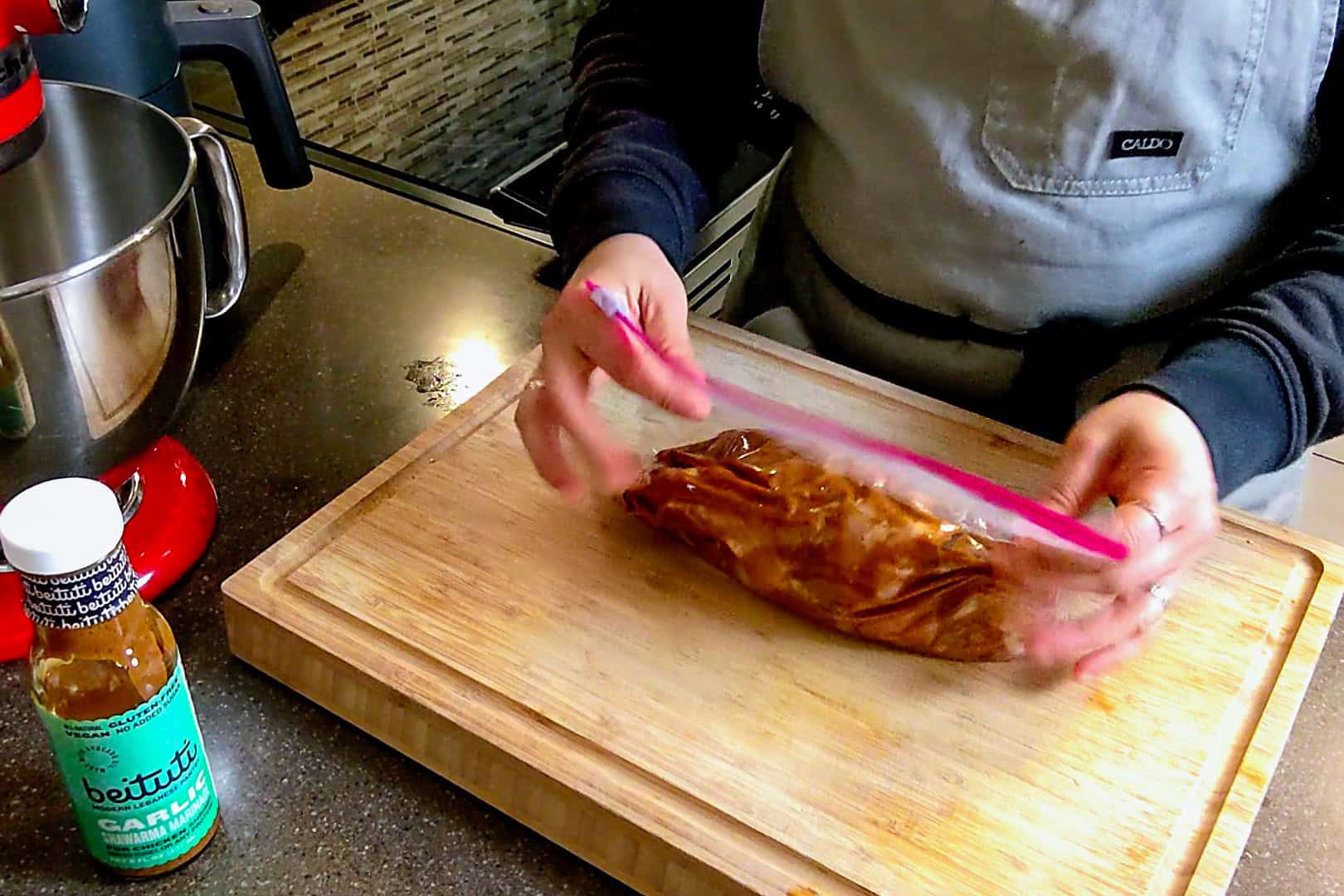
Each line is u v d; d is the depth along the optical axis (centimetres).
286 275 92
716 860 52
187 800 51
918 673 61
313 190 102
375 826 56
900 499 62
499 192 104
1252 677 62
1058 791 56
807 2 75
